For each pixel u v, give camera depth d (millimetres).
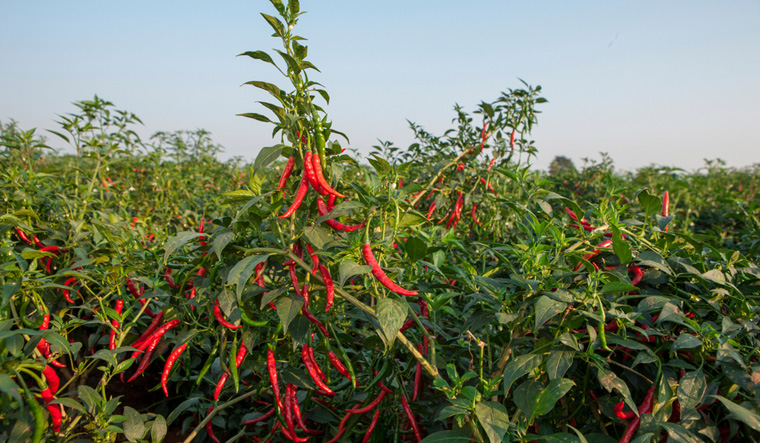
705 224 9195
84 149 5332
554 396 2025
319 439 3322
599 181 9805
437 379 2193
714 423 2352
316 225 2359
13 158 5020
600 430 2656
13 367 1869
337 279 2660
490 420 2008
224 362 2564
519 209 3121
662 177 10961
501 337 2678
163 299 2938
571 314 2338
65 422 2393
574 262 2627
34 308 2996
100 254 3293
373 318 2584
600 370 2182
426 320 2850
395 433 2889
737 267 2832
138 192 7926
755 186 11977
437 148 6145
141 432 2475
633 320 2338
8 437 2113
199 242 2947
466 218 5781
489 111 5488
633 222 2863
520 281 2410
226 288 2400
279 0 2207
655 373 2447
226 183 10102
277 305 2260
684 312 2709
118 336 2727
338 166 2436
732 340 2205
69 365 3781
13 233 3402
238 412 3717
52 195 4441
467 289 2922
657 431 2174
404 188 2428
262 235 2430
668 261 2783
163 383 2492
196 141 11336
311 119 2303
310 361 2541
